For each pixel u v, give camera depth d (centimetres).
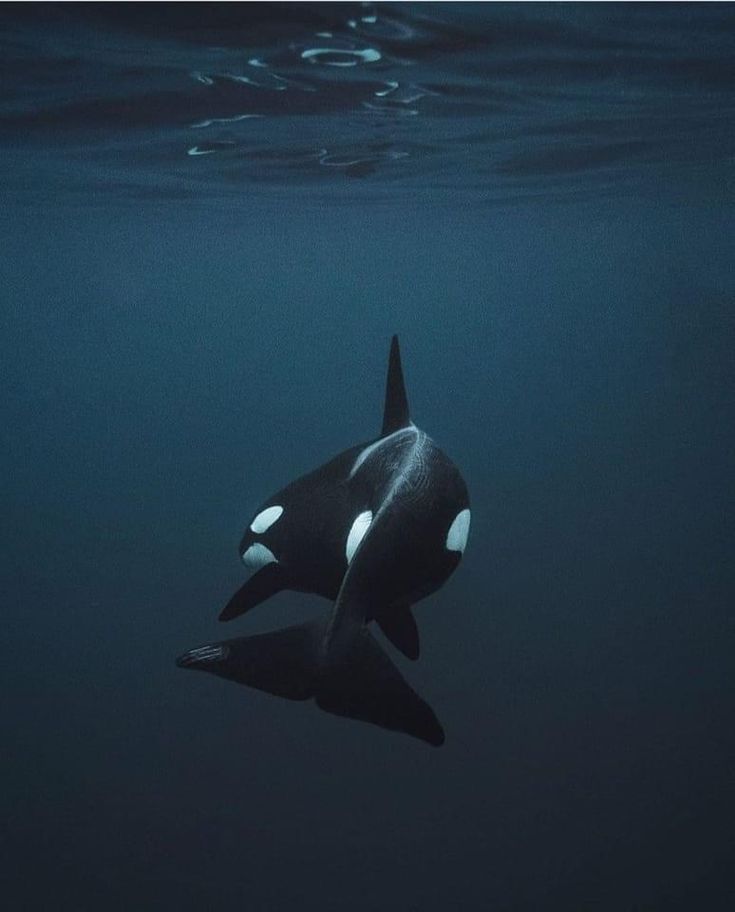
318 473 504
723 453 1859
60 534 1645
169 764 906
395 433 482
